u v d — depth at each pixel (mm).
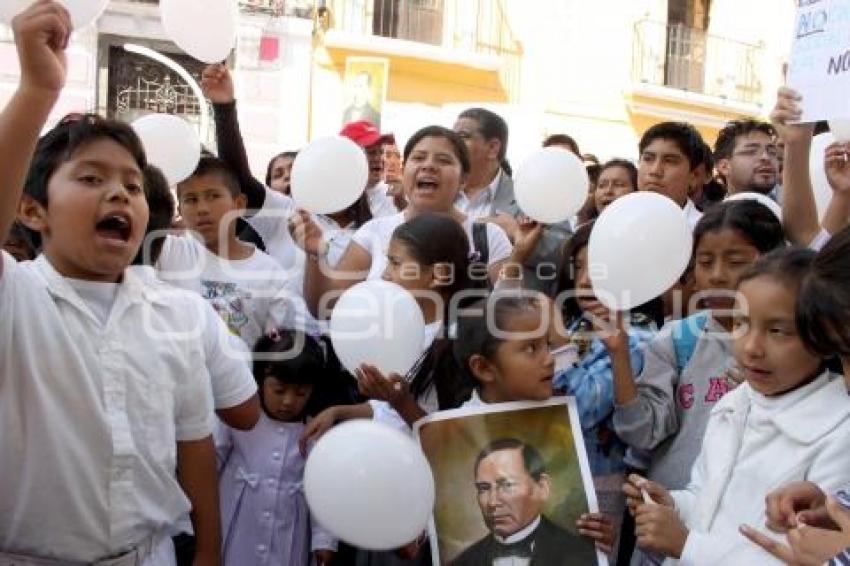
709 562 1509
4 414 1464
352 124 4270
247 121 8984
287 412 2266
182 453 1713
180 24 2953
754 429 1620
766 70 11336
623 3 10531
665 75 10867
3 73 7676
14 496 1479
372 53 9469
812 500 1391
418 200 2857
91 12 2471
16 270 1503
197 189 2709
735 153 3348
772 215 2084
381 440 1601
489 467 1824
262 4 8930
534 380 1843
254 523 2205
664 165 2996
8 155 1352
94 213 1513
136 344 1577
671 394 2021
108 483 1507
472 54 9828
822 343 1308
